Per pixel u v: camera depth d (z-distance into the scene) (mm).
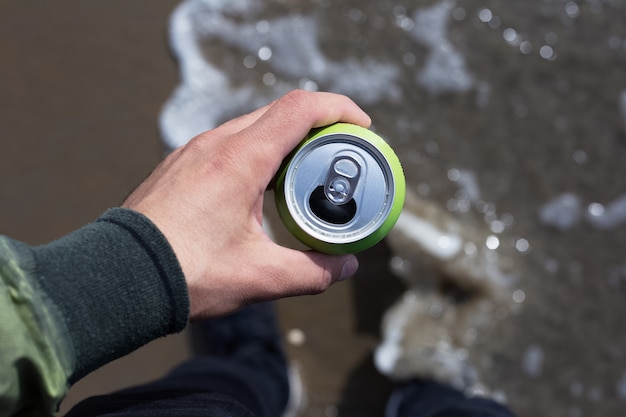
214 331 893
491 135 878
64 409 873
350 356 896
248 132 510
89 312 444
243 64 892
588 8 871
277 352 883
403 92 883
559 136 872
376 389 893
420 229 876
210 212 503
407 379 876
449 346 876
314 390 903
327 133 519
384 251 879
